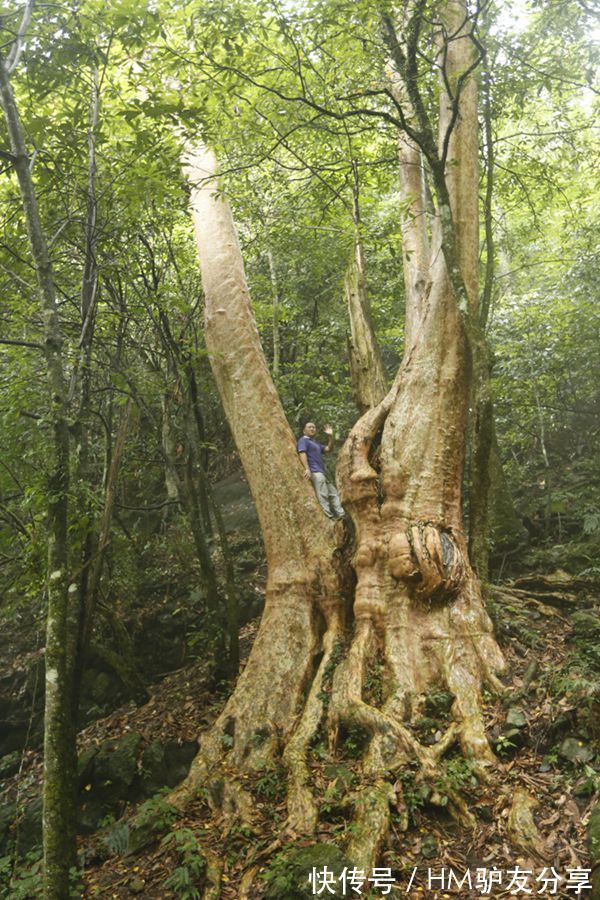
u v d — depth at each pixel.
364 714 6.39
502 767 5.77
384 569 7.49
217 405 15.67
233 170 8.53
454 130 8.30
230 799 6.11
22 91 6.91
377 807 5.38
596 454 11.67
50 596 4.65
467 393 8.05
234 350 8.84
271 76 8.94
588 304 11.00
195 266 11.42
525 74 9.52
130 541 11.43
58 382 5.00
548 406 12.04
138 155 6.91
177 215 10.05
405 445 7.86
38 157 6.92
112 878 5.61
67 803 4.36
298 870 4.86
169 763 7.38
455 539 7.65
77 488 6.93
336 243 12.97
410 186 9.38
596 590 8.48
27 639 11.20
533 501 10.86
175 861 5.57
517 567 9.43
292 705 7.14
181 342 9.82
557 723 5.97
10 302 7.75
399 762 5.92
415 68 7.42
